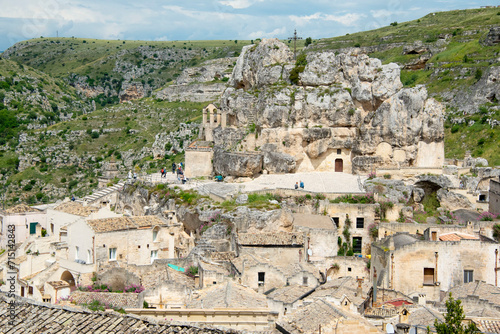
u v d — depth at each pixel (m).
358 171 115.62
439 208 106.62
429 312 57.88
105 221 90.44
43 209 119.44
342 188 107.69
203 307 58.69
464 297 66.06
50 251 94.06
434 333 51.72
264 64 128.38
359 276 82.62
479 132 164.25
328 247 88.94
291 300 64.31
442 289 76.94
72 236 90.81
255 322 56.00
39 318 46.25
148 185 118.12
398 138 114.75
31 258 92.06
